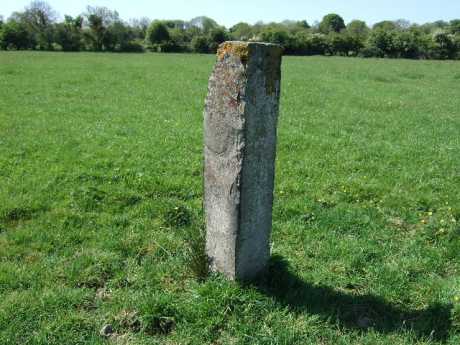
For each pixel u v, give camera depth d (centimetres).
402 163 902
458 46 6334
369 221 616
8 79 2169
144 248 530
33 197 661
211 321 394
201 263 457
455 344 376
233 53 370
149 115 1359
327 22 11462
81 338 380
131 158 875
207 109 407
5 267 474
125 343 378
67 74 2541
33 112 1341
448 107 1736
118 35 7375
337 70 3525
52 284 453
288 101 1759
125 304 421
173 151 930
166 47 7362
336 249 532
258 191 418
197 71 3003
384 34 6588
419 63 4781
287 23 10856
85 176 761
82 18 7206
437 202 691
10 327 383
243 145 385
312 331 391
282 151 966
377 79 2850
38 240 540
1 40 6462
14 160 836
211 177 425
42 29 7019
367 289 461
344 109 1602
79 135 1056
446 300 427
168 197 693
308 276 473
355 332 394
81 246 532
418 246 547
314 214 630
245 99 373
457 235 570
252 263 446
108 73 2700
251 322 400
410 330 394
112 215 618
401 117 1471
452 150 1015
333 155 946
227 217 420
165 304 412
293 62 4556
